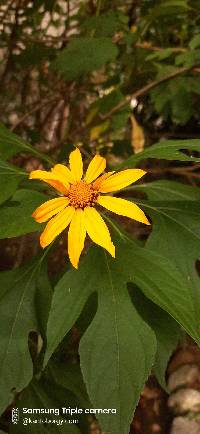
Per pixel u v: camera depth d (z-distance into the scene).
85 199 0.29
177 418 0.62
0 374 0.29
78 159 0.33
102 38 0.50
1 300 0.31
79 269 0.28
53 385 0.37
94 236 0.28
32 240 0.72
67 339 0.37
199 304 0.28
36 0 0.63
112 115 0.65
